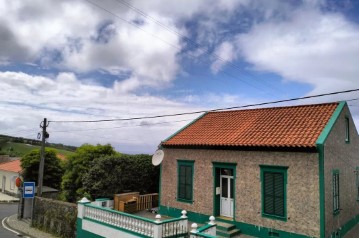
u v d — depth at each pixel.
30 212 23.83
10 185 38.50
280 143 13.77
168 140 19.09
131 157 23.12
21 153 59.75
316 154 12.85
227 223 15.36
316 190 12.74
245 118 18.14
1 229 20.06
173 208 18.22
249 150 15.04
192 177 17.42
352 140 17.25
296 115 16.03
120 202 19.44
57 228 18.34
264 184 14.37
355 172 17.64
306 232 12.88
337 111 14.77
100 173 21.58
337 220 14.11
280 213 13.72
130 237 13.18
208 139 17.08
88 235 15.59
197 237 10.52
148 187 23.28
